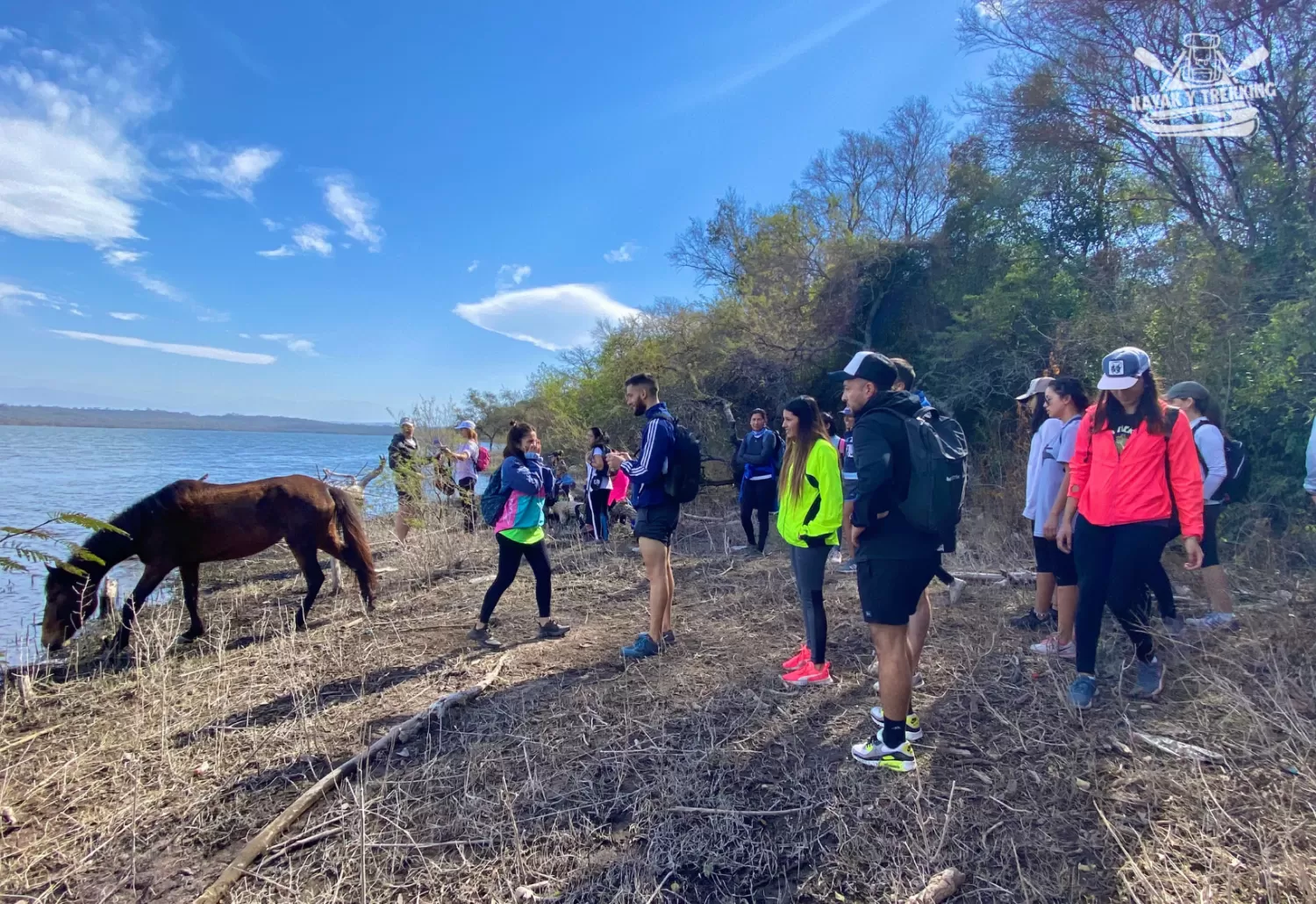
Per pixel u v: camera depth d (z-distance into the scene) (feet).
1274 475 20.27
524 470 16.22
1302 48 27.48
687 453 14.83
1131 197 36.19
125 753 11.47
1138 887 7.16
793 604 18.48
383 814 9.30
